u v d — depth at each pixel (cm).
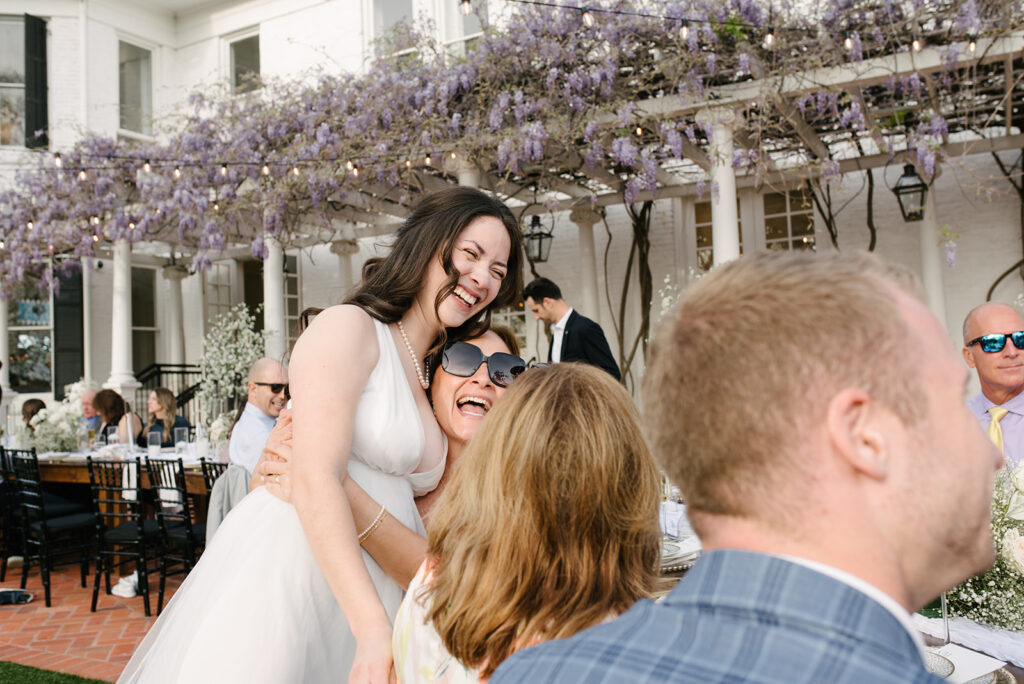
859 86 616
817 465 59
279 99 858
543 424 106
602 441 104
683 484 67
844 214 891
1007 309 290
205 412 916
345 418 158
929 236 738
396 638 122
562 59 657
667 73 624
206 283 1296
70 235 1001
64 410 827
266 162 818
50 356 1198
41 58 1168
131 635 475
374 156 733
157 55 1264
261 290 1309
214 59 1241
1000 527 171
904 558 60
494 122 676
